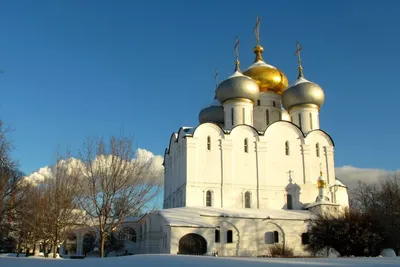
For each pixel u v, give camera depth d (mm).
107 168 36656
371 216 42375
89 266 22688
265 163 57125
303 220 50812
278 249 47156
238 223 49156
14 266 24578
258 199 55562
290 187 56812
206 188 54531
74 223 43094
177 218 47188
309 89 62250
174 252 44188
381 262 24891
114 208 36281
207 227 45781
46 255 47312
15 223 55844
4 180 46031
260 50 72375
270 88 66625
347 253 40812
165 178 70375
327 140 60000
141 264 22062
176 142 62469
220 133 56875
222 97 62125
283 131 59062
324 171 58719
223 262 22828
